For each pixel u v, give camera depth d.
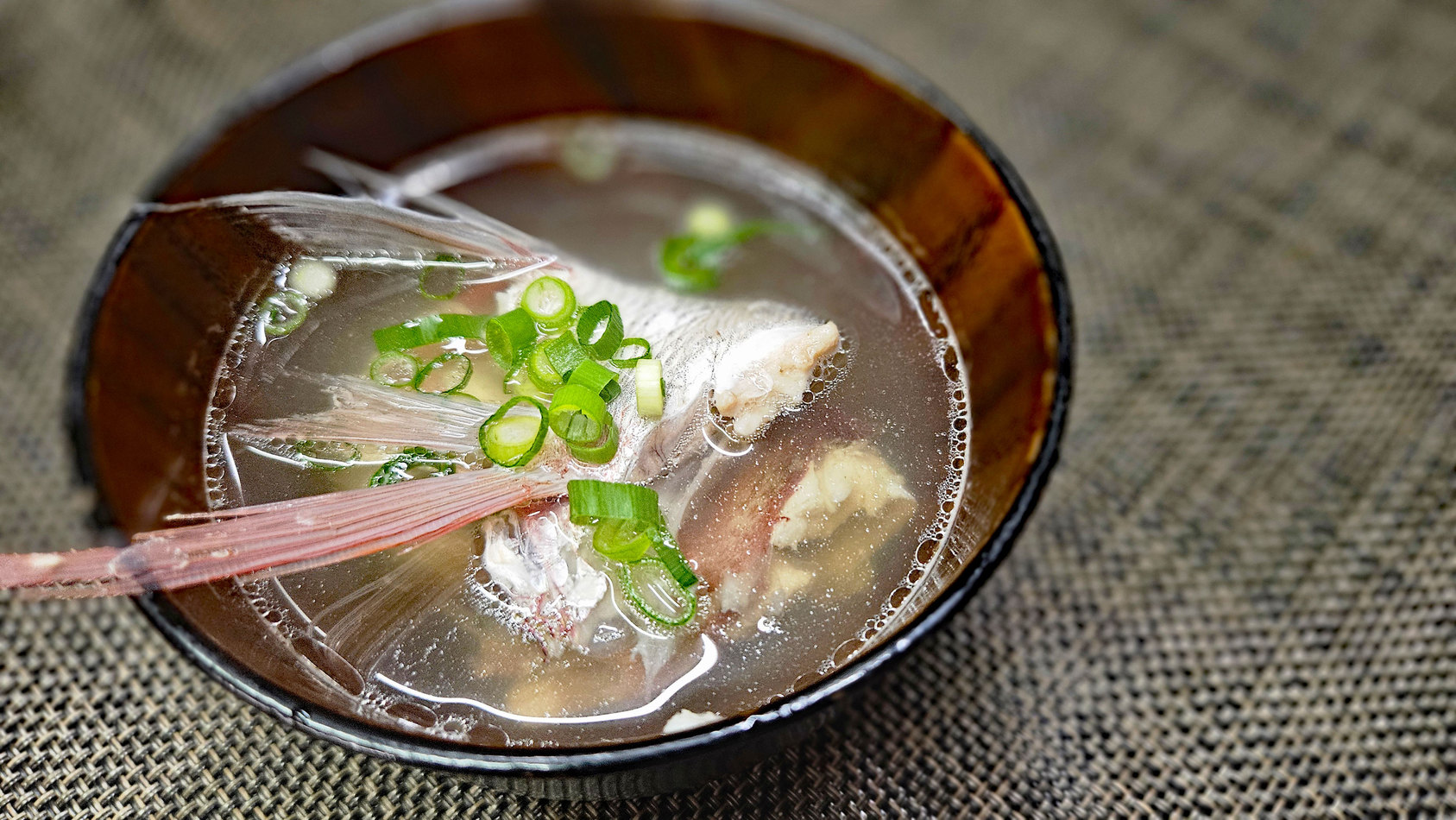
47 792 0.21
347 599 0.21
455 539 0.21
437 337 0.22
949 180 0.24
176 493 0.22
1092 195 0.27
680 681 0.21
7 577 0.20
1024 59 0.29
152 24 0.28
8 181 0.27
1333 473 0.25
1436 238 0.27
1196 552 0.24
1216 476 0.25
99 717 0.22
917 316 0.24
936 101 0.23
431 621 0.21
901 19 0.29
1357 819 0.22
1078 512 0.24
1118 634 0.23
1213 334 0.26
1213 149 0.28
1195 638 0.23
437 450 0.21
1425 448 0.25
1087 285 0.26
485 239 0.23
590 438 0.21
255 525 0.21
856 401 0.23
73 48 0.28
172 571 0.20
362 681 0.21
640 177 0.27
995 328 0.23
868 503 0.22
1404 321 0.26
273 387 0.22
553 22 0.25
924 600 0.21
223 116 0.24
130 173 0.27
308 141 0.25
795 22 0.25
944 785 0.22
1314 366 0.26
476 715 0.21
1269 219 0.27
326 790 0.22
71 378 0.21
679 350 0.22
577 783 0.19
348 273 0.22
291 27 0.29
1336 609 0.24
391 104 0.26
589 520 0.21
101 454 0.21
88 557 0.20
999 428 0.22
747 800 0.22
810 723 0.20
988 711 0.23
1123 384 0.26
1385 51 0.29
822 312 0.24
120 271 0.21
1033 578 0.24
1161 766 0.23
